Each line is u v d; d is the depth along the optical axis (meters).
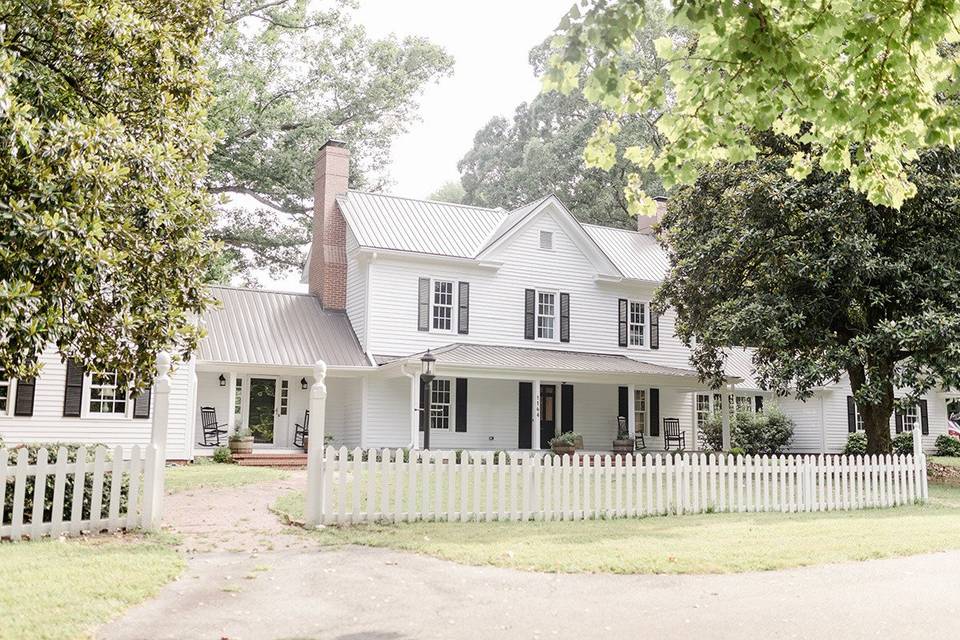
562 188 48.75
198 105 14.59
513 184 51.25
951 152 19.94
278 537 10.12
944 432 38.91
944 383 19.80
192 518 11.86
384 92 38.88
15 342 10.56
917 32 7.54
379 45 39.12
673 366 33.19
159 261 12.66
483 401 29.31
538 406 27.97
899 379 20.98
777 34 7.07
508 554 8.84
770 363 24.78
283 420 27.64
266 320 27.83
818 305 21.22
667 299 27.02
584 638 5.84
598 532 10.69
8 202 9.96
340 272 29.95
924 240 20.75
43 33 12.34
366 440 26.92
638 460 13.00
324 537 10.09
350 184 39.47
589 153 8.81
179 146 14.03
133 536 9.70
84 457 9.76
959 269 20.41
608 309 31.95
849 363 20.53
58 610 6.09
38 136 10.25
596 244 31.47
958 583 7.72
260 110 35.97
